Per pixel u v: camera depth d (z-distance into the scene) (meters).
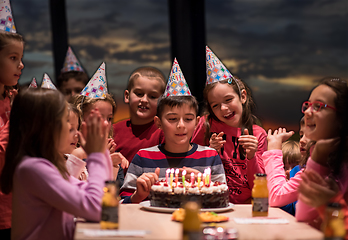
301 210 1.38
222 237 1.07
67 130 1.47
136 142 2.56
